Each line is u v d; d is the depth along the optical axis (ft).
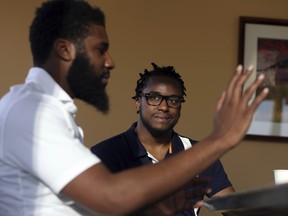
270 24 15.88
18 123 5.58
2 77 15.19
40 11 6.47
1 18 15.30
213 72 15.80
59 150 5.41
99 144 11.13
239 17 15.96
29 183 5.81
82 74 6.22
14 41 15.30
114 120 15.40
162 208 6.56
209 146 5.24
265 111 15.74
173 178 5.21
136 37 15.66
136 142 11.18
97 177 5.26
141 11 15.74
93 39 6.22
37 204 5.83
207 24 15.90
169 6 15.83
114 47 15.57
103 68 6.35
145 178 5.20
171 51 15.74
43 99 5.84
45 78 6.24
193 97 15.70
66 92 6.38
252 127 15.66
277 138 15.67
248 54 15.81
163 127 11.17
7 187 5.89
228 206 5.58
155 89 11.20
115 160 10.72
